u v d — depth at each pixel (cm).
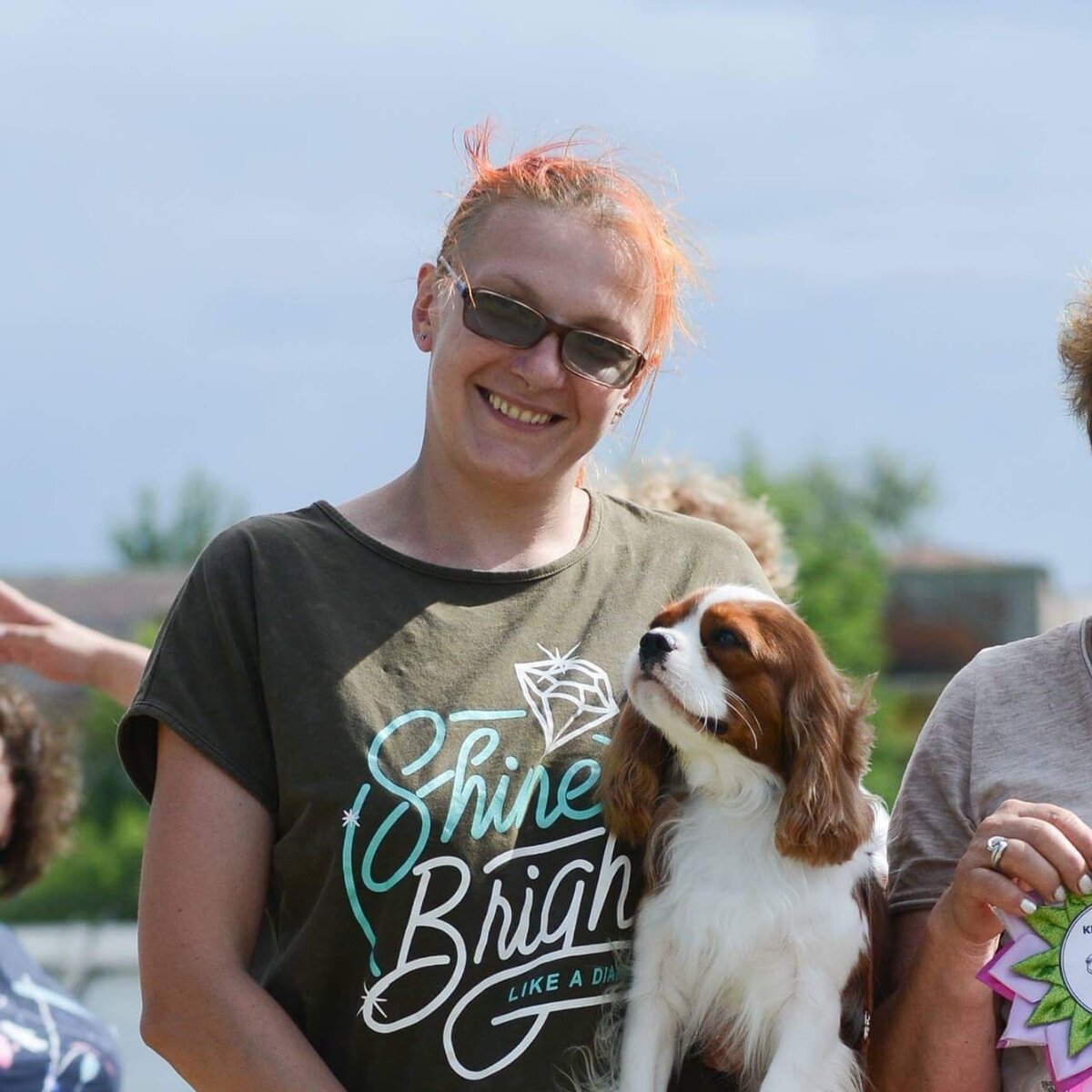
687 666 513
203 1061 467
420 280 555
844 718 532
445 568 509
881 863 561
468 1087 470
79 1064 710
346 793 473
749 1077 538
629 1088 507
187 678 487
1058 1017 485
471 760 484
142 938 481
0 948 718
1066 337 579
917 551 7131
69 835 825
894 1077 531
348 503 536
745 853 530
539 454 516
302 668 484
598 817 505
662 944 525
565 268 511
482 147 542
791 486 5625
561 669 508
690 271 549
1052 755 534
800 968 520
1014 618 5688
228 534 509
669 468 808
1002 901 493
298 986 480
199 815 480
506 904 480
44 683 4438
